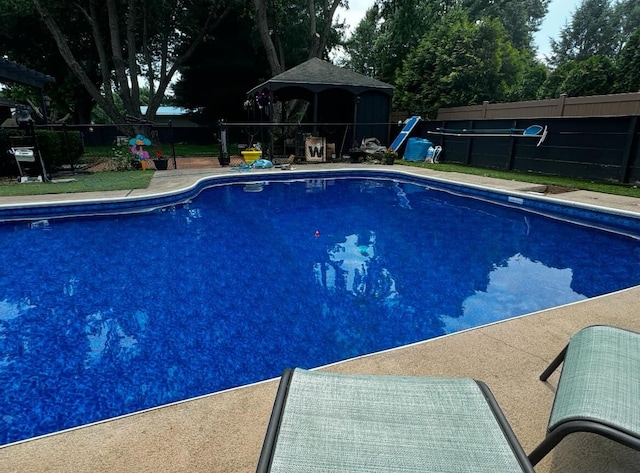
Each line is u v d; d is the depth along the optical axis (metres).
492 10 27.30
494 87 14.87
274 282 3.95
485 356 2.16
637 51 12.71
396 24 19.75
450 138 11.88
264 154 13.21
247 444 1.52
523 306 3.49
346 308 3.42
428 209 7.20
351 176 10.55
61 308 3.34
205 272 4.17
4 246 4.86
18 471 1.41
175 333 2.98
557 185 7.68
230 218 6.41
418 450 1.00
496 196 7.50
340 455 0.98
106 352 2.71
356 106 12.60
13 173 9.02
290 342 2.89
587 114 9.16
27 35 19.77
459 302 3.55
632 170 7.39
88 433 1.59
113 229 5.66
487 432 1.06
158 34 20.56
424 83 15.42
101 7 18.02
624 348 1.46
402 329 3.09
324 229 5.87
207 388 2.37
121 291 3.68
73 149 10.56
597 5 43.12
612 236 5.56
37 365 2.56
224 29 21.56
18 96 24.84
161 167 10.35
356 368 2.05
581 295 3.68
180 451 1.49
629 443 1.03
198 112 26.78
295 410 1.12
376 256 4.74
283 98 15.34
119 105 37.25
